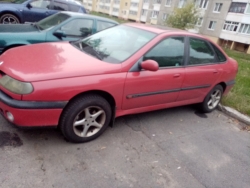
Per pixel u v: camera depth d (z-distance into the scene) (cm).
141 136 328
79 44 359
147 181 249
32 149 262
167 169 273
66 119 263
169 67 338
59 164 248
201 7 3447
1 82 248
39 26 534
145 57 309
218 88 437
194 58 375
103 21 590
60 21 530
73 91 251
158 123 374
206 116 437
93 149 282
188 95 385
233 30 3136
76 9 895
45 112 243
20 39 454
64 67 260
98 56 307
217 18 3281
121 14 5406
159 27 378
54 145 276
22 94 231
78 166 251
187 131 368
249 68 1168
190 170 279
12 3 805
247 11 2919
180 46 352
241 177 283
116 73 282
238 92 578
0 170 226
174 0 3644
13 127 294
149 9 4450
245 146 356
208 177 273
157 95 336
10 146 260
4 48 443
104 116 296
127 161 273
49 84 238
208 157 311
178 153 306
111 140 306
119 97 294
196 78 376
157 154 296
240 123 434
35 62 265
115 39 348
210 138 360
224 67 426
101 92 280
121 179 245
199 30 3516
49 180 226
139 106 329
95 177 240
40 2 837
